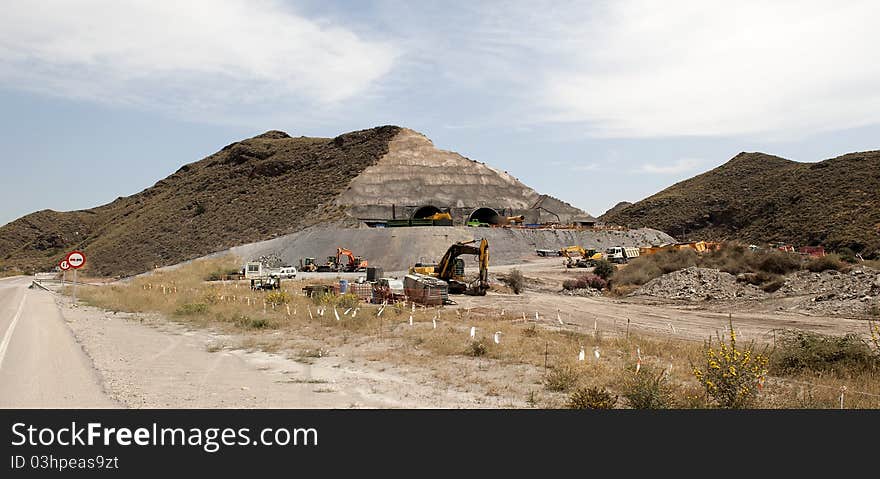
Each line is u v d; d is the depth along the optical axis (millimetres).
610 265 56031
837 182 102562
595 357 15953
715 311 32531
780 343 18312
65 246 171250
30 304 36656
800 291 33125
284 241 86750
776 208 107750
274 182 124938
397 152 129000
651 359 16516
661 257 51000
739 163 151375
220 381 13133
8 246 169000
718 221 122688
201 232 107688
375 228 85625
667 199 143125
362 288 41031
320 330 22359
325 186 115938
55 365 14273
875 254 73000
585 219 125312
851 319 26641
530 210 120812
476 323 24047
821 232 88312
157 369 14422
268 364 15602
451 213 113562
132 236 113438
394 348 18281
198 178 139375
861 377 13836
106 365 14516
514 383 13242
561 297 42469
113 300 37375
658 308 34438
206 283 55875
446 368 14961
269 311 28250
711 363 11125
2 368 13734
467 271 62906
